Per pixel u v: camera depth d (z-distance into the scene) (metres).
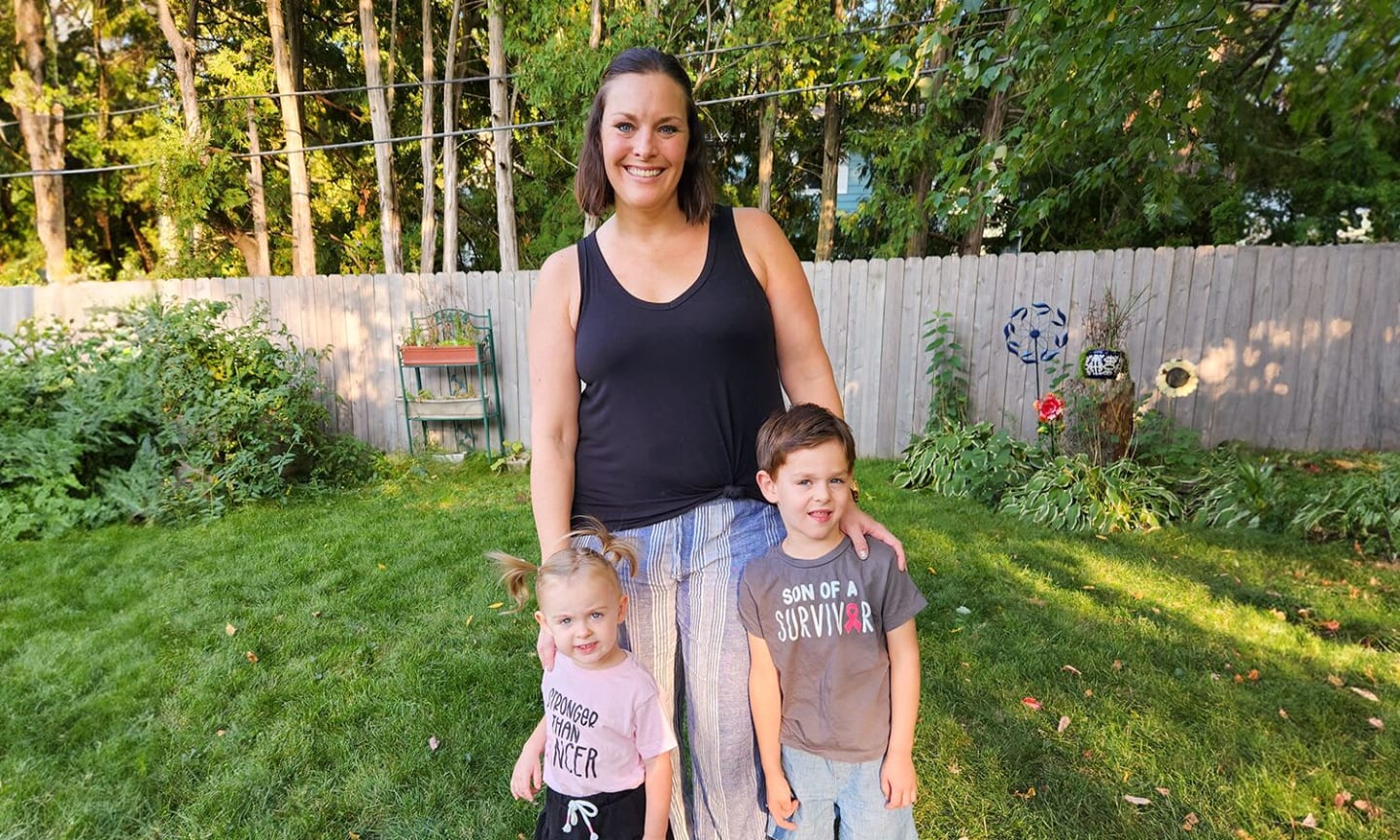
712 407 1.31
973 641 2.77
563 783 1.36
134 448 4.92
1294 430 5.52
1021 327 5.76
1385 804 1.87
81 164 7.75
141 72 8.27
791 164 11.72
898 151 5.64
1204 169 4.92
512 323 6.46
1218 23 2.98
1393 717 2.23
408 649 2.80
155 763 2.12
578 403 1.40
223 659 2.73
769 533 1.37
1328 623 2.86
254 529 4.39
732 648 1.33
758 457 1.33
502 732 2.25
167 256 9.19
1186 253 5.48
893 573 1.33
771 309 1.40
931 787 1.97
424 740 2.22
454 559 3.83
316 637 2.92
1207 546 3.74
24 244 7.25
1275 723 2.21
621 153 1.20
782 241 1.40
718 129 10.56
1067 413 4.80
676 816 1.44
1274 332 5.46
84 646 2.86
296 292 6.59
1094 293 5.64
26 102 7.10
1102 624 2.89
